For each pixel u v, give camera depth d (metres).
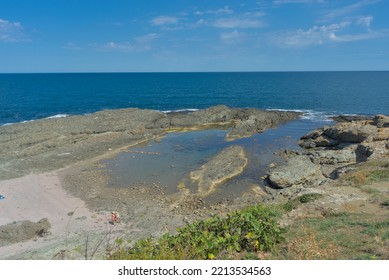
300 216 17.16
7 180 33.06
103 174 34.91
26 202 28.42
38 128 50.31
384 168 25.67
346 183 23.30
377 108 77.94
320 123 61.62
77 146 43.88
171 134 53.09
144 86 152.12
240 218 11.46
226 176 33.59
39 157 39.53
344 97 99.00
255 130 54.62
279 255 10.62
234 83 167.12
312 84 154.88
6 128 50.97
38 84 168.50
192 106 85.62
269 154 41.31
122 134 49.88
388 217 15.32
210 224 11.38
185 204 27.73
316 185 27.02
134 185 32.00
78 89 136.62
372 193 20.25
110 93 118.81
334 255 10.67
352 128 40.84
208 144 46.72
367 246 11.47
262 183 32.25
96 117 58.78
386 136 36.75
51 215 26.05
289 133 53.50
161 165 37.62
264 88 133.38
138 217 25.33
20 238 22.28
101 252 15.69
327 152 36.81
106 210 26.84
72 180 33.19
